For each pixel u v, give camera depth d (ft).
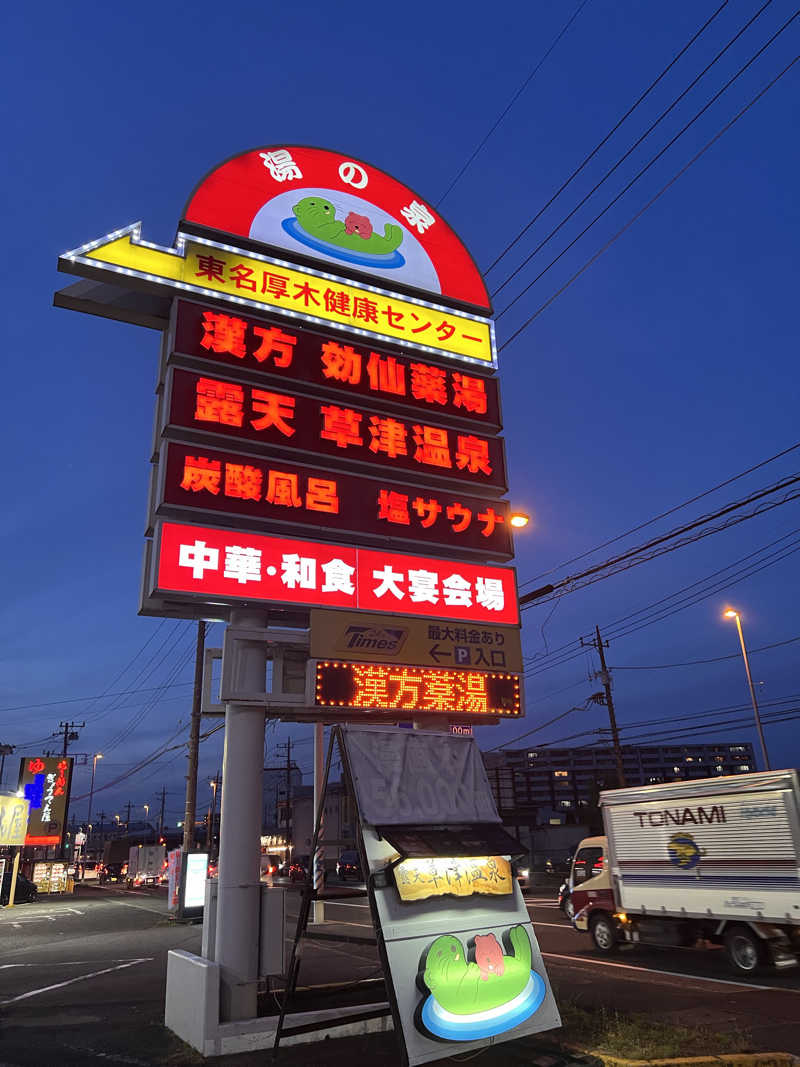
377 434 33.40
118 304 30.89
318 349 33.14
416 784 24.49
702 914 42.73
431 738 26.07
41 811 158.61
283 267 33.53
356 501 31.83
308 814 244.63
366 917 75.61
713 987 36.01
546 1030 22.71
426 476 33.94
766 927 39.68
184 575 27.37
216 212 32.86
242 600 28.12
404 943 21.16
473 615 32.81
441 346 36.60
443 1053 20.21
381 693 29.63
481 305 39.24
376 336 34.78
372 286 35.96
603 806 50.85
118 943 57.93
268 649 29.32
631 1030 24.66
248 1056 23.63
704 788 44.01
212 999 24.36
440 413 35.35
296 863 154.20
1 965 46.80
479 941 22.38
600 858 56.24
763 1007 30.99
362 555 31.19
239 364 30.96
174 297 30.73
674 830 45.42
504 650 32.94
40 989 37.35
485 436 36.37
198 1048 24.06
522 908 23.97
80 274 29.50
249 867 26.50
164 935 63.36
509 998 22.15
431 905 22.26
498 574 34.27
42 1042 26.12
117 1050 24.76
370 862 22.11
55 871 144.97
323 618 29.45
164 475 28.22
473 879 23.47
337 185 37.04
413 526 32.86
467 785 25.58
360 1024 26.40
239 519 29.14
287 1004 24.27
